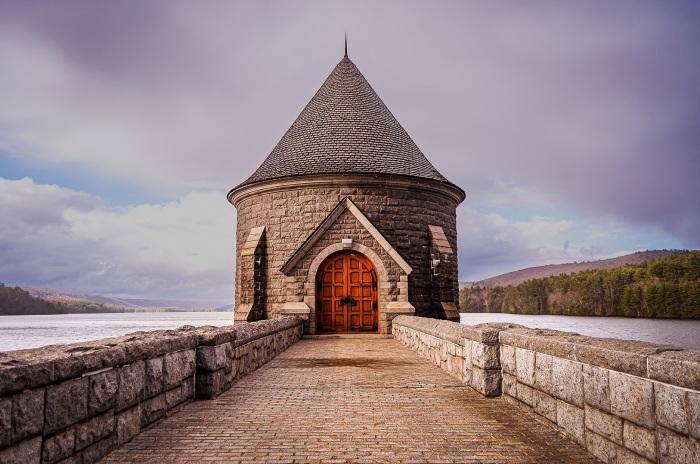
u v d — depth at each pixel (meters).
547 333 6.32
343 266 18.14
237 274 21.05
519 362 6.54
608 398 4.37
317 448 5.02
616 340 4.63
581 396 4.88
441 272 18.59
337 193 18.48
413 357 12.14
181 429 5.70
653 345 4.13
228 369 8.07
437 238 18.91
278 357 12.23
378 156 19.25
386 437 5.37
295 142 20.45
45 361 3.87
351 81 22.00
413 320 13.80
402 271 17.64
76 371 4.28
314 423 5.97
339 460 4.66
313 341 16.36
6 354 4.18
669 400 3.55
